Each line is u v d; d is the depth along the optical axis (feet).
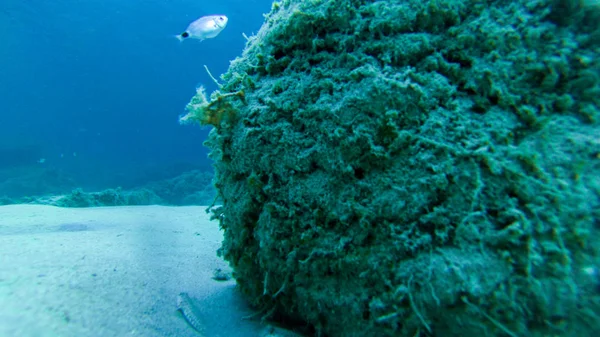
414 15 5.77
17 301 5.28
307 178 6.14
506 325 4.43
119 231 12.28
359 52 6.04
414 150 5.30
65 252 8.06
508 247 4.56
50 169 85.20
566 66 5.05
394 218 5.27
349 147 5.62
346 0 6.23
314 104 6.12
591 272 4.32
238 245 7.32
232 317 6.86
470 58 5.51
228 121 7.18
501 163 4.79
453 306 4.62
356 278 5.52
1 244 8.11
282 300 6.70
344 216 5.63
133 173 99.50
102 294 6.33
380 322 5.12
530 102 5.16
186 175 63.52
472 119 5.23
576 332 4.32
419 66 5.70
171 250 10.62
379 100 5.46
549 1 5.19
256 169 6.72
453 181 4.99
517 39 5.27
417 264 4.91
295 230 6.14
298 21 6.56
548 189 4.59
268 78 7.14
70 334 4.98
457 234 4.81
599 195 4.54
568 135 4.86
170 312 6.55
